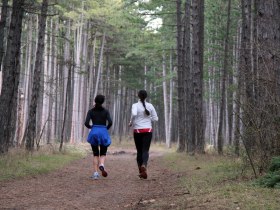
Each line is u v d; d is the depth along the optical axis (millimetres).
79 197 7223
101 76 46938
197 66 17531
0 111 12609
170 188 7961
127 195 7496
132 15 23125
